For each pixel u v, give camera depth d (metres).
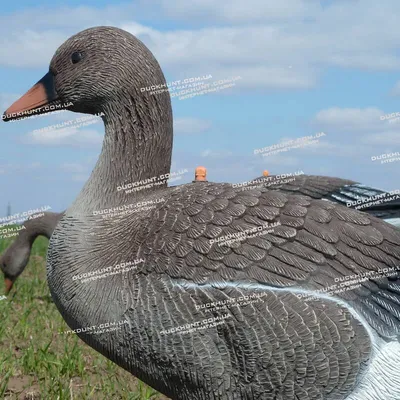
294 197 0.87
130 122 0.92
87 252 0.88
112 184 0.91
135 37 0.94
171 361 0.84
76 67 0.94
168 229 0.85
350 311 0.81
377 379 0.81
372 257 0.84
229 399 0.83
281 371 0.81
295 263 0.82
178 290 0.83
